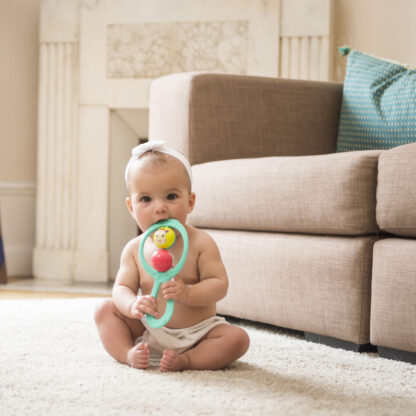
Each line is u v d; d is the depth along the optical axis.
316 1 3.34
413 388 1.23
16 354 1.46
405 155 1.48
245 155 2.29
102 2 3.55
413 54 3.30
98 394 1.13
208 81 2.23
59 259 3.60
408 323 1.44
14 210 3.76
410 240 1.50
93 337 1.69
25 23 3.76
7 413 1.02
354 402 1.12
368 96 2.30
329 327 1.64
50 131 3.62
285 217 1.76
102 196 3.58
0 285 3.30
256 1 3.39
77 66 3.60
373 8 3.39
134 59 3.53
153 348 1.39
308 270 1.68
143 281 1.42
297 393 1.17
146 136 3.74
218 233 2.02
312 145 2.45
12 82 3.77
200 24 3.46
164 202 1.36
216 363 1.33
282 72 3.40
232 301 1.93
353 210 1.58
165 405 1.07
